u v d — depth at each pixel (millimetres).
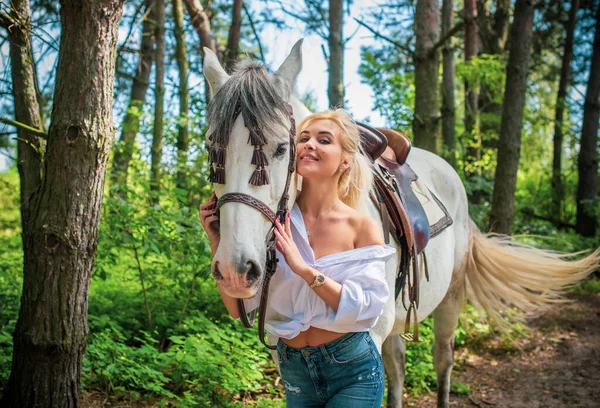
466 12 10211
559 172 11633
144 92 8555
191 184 6004
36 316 2705
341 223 1946
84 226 2719
